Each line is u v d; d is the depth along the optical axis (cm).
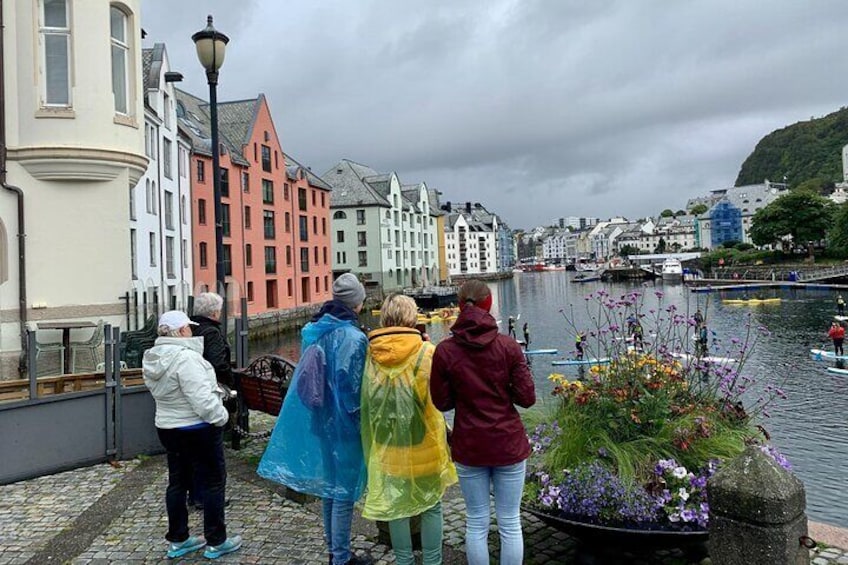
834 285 7406
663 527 421
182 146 3669
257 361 790
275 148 5303
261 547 495
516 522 387
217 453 478
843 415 1795
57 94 1045
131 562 474
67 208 1048
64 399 703
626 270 12312
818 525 539
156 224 3042
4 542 514
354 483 441
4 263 1015
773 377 2398
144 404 759
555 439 487
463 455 381
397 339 412
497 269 17688
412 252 9681
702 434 459
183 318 484
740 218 15825
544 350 3622
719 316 4803
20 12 1025
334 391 438
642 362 526
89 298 1052
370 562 459
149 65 3275
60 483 664
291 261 5553
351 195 8462
